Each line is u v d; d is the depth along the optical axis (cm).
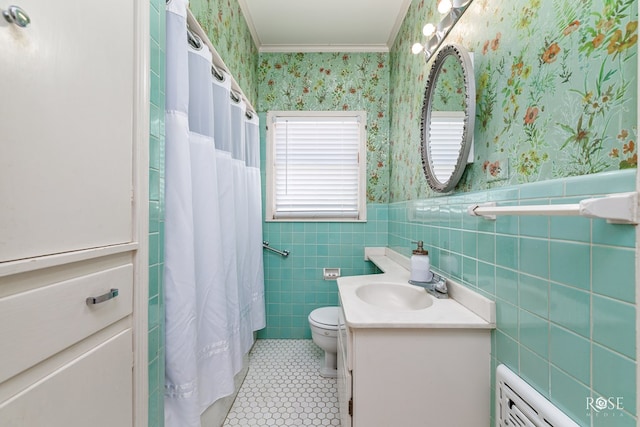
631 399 50
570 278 63
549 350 69
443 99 126
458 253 116
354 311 102
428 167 140
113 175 66
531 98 76
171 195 95
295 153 240
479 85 101
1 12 42
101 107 62
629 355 50
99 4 61
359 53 239
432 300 115
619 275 52
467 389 93
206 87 116
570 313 63
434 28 139
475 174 104
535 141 74
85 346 58
